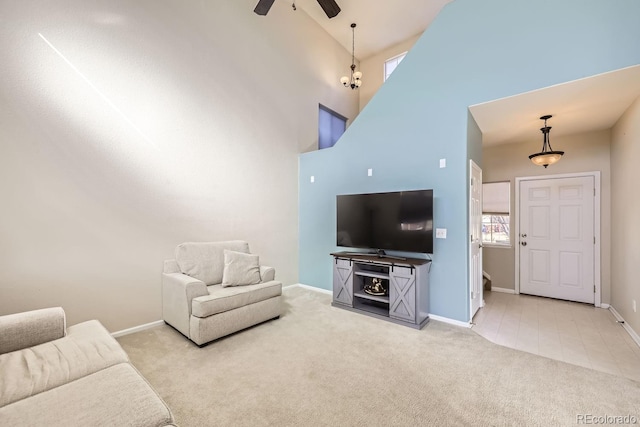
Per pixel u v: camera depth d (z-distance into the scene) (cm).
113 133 282
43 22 242
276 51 455
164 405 123
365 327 306
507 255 467
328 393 191
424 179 340
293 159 483
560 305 394
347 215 388
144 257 304
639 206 278
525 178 450
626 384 203
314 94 529
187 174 340
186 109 339
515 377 211
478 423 164
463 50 311
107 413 114
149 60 307
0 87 223
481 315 350
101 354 164
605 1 235
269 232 441
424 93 341
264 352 248
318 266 461
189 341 270
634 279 291
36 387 132
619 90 265
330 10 351
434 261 331
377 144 385
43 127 242
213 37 367
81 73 262
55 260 249
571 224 414
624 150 322
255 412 173
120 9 285
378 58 639
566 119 347
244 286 317
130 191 294
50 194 246
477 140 368
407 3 486
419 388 197
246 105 408
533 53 268
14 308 231
